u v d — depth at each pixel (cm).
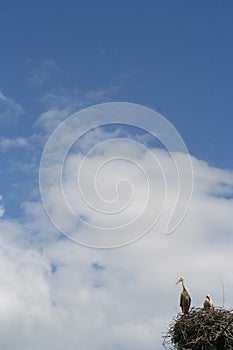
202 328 3416
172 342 3500
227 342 3406
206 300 3522
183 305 3575
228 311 3459
